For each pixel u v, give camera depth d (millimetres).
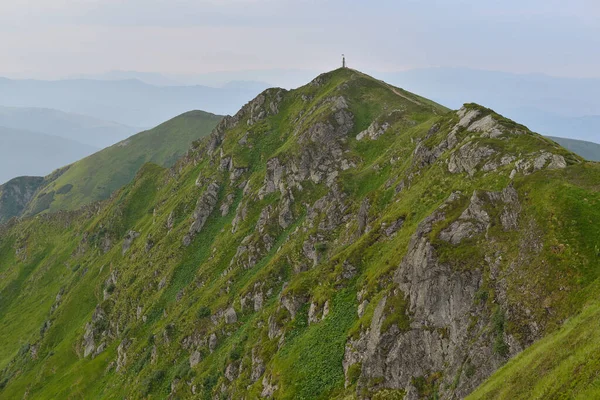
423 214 51781
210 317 87688
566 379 23062
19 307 191750
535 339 30859
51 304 179375
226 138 148625
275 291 77812
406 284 42250
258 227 100625
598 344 23094
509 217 38469
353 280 54656
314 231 80000
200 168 164250
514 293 33812
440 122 69625
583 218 33812
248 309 79438
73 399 108750
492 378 30031
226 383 65250
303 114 131500
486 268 36938
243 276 91500
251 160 130875
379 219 61625
